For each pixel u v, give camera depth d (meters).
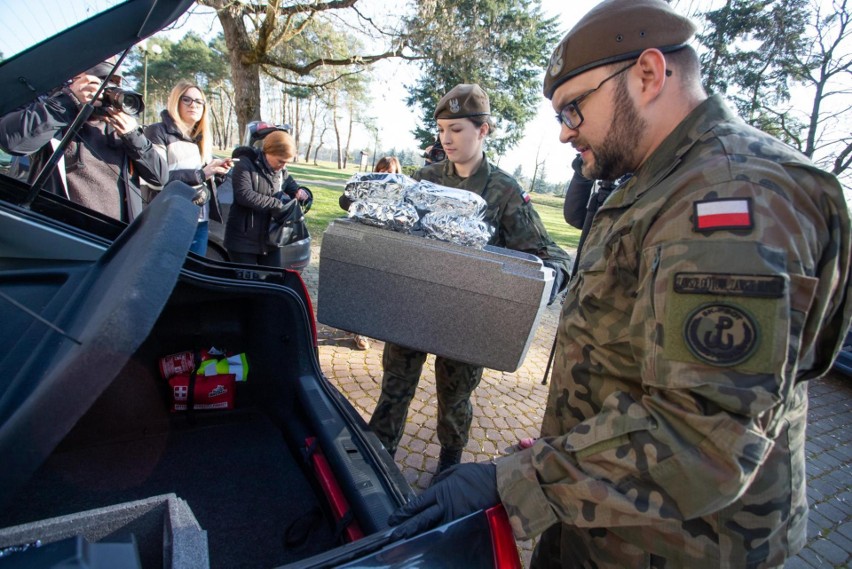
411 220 1.44
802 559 2.36
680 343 0.70
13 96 1.42
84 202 2.45
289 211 3.45
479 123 2.00
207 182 3.22
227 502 1.53
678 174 0.84
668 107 0.90
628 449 0.74
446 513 0.90
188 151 3.27
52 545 0.63
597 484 0.76
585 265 1.01
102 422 1.69
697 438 0.69
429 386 3.35
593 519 0.77
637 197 0.92
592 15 0.92
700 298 0.69
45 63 1.39
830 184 0.75
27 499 1.45
